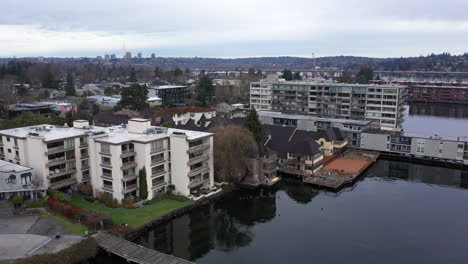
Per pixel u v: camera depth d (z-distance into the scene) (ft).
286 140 404.16
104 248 216.33
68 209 250.98
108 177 280.72
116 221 250.98
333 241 245.65
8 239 219.41
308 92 654.12
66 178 301.63
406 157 440.45
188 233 255.91
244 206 304.30
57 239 220.84
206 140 317.01
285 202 313.73
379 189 345.92
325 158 428.15
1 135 315.78
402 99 612.70
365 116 600.80
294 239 249.14
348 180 355.77
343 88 614.34
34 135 295.28
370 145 466.29
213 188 322.55
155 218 258.57
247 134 347.97
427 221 274.57
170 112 577.43
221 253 231.30
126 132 315.78
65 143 297.53
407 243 242.17
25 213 254.27
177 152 296.10
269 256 227.61
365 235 253.65
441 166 418.51
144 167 281.95
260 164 345.92
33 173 281.95
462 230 260.01
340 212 292.20
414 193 334.24
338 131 458.09
